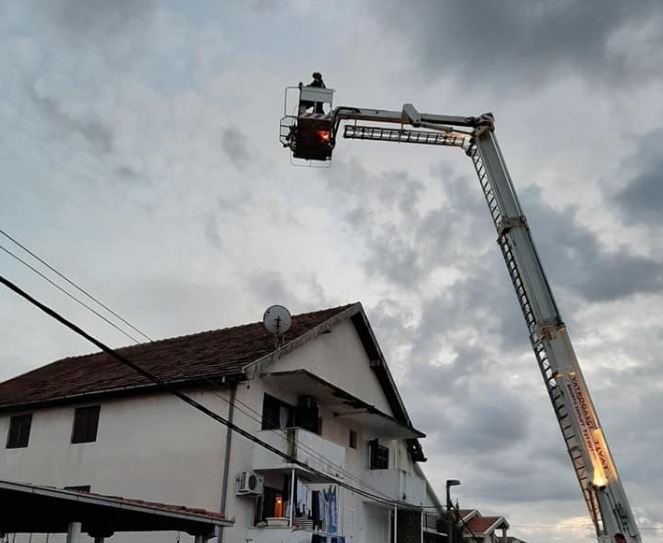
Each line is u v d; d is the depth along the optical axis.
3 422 26.25
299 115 18.27
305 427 23.16
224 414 21.20
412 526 27.81
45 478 23.92
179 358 25.52
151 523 14.35
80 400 24.25
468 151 19.00
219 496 20.17
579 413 15.87
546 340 16.55
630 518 15.02
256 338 25.70
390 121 18.89
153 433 22.30
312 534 19.53
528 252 17.30
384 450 28.83
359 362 28.47
